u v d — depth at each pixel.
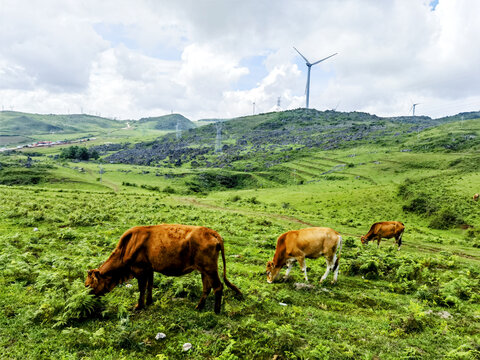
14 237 12.95
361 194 66.44
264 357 5.66
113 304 7.42
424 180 73.31
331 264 10.20
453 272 13.54
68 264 9.51
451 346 6.35
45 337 5.86
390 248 19.66
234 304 7.86
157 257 7.04
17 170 115.88
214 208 38.66
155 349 5.77
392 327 7.11
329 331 6.76
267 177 153.38
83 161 191.12
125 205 31.94
